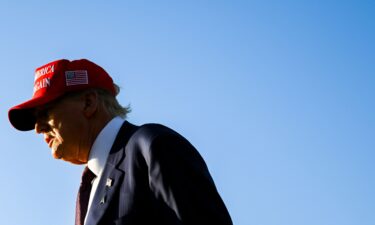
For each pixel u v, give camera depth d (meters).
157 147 3.71
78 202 4.14
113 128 4.13
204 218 3.50
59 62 4.37
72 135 4.20
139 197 3.71
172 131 3.85
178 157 3.68
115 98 4.45
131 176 3.78
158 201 3.63
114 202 3.78
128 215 3.68
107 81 4.42
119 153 3.95
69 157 4.26
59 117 4.23
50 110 4.27
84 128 4.21
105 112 4.29
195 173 3.64
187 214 3.50
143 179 3.75
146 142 3.79
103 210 3.76
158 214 3.65
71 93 4.28
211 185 3.64
